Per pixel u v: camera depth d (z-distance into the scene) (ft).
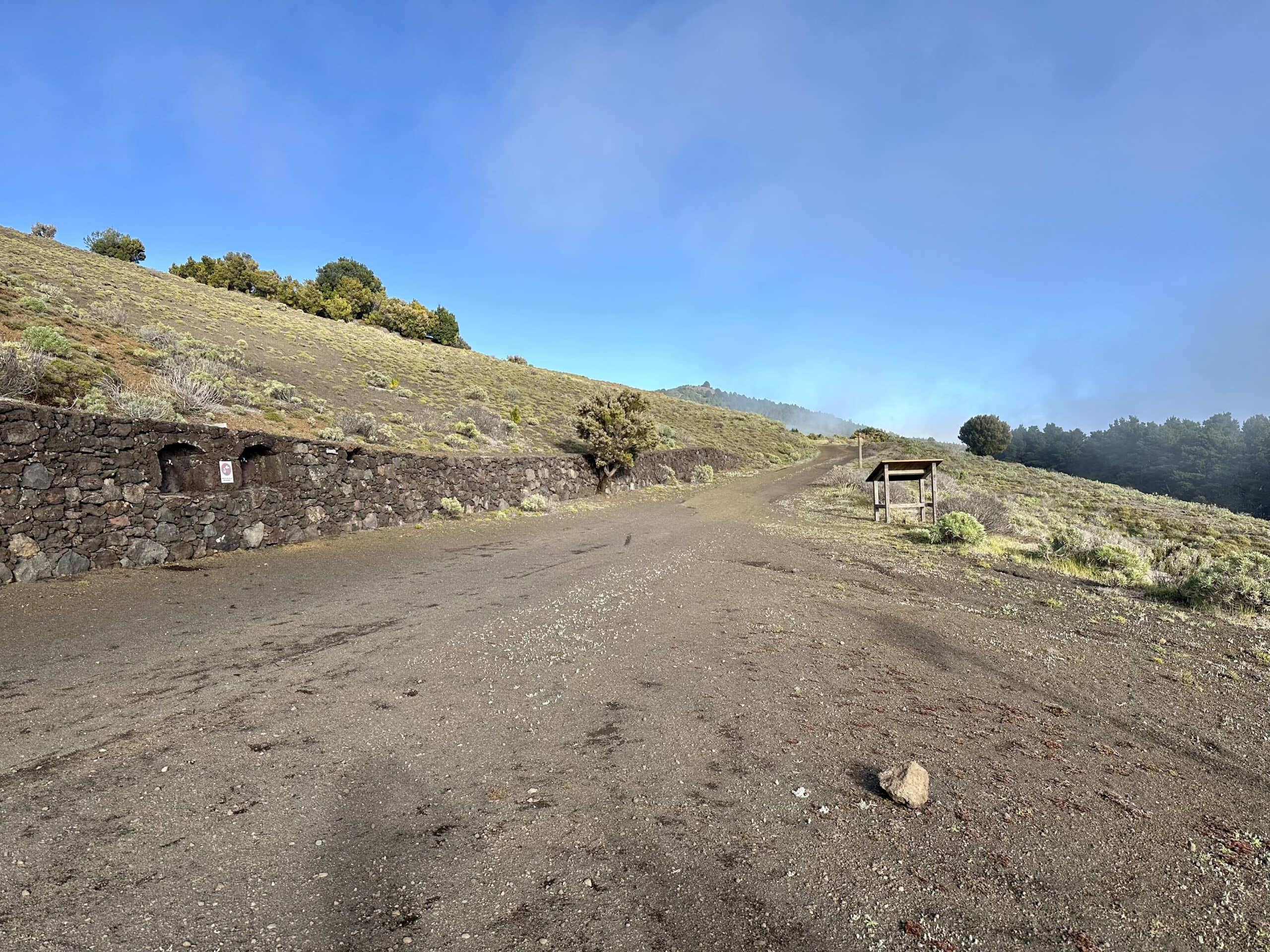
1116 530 76.18
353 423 62.28
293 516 38.37
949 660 17.79
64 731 11.66
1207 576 28.50
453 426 81.71
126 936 6.32
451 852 7.98
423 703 13.35
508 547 39.88
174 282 138.41
